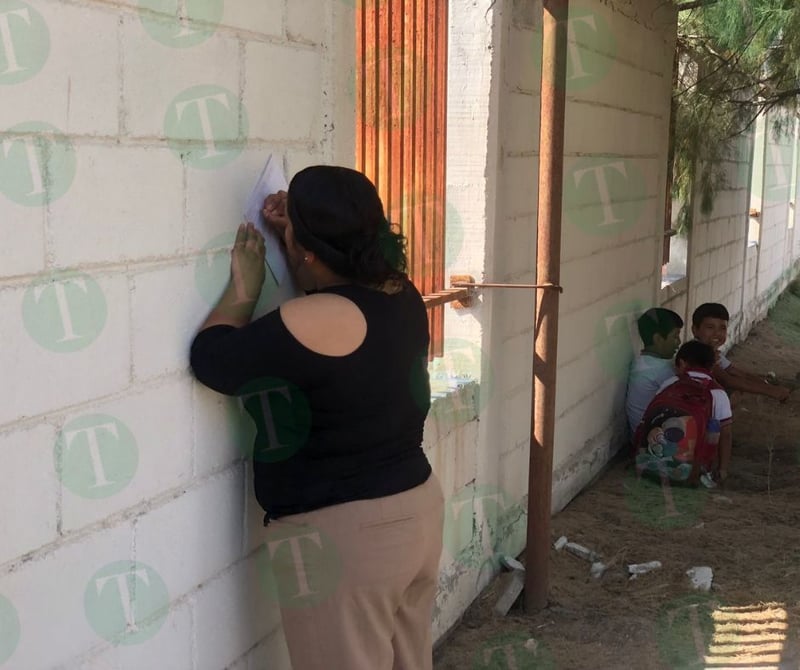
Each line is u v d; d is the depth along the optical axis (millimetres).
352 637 2332
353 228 2271
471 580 4129
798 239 17375
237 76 2307
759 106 7684
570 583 4445
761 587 4445
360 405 2270
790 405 8203
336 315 2230
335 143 2779
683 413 5918
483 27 3748
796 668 3693
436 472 3635
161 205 2086
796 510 5508
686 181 8289
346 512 2285
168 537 2199
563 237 5039
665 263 8062
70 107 1817
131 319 2025
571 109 4988
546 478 4035
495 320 4109
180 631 2270
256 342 2164
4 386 1728
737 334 11438
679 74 7836
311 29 2611
